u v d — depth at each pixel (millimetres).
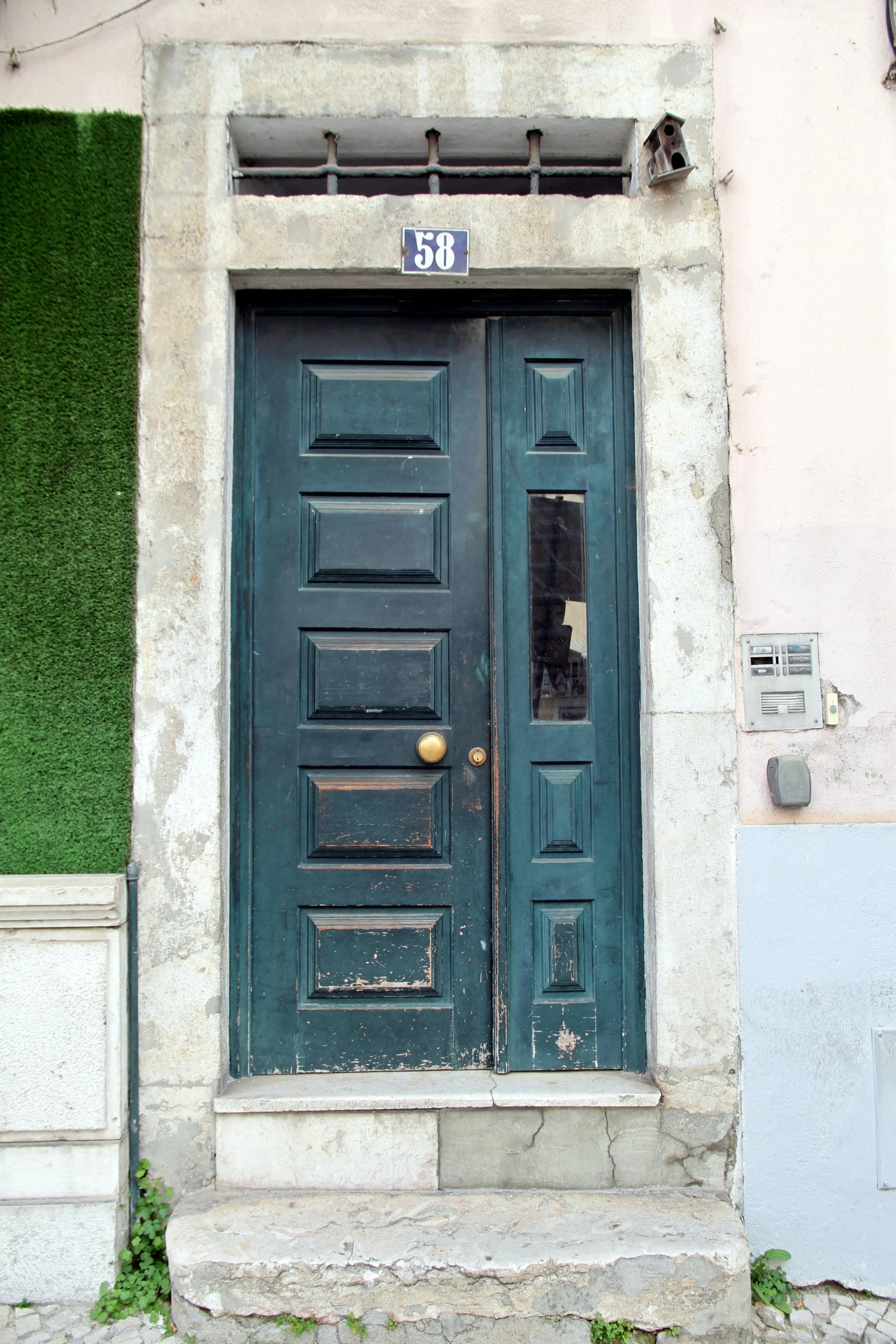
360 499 2705
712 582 2553
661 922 2504
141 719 2471
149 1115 2414
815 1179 2490
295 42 2555
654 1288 2160
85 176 2531
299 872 2639
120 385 2518
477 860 2664
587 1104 2453
